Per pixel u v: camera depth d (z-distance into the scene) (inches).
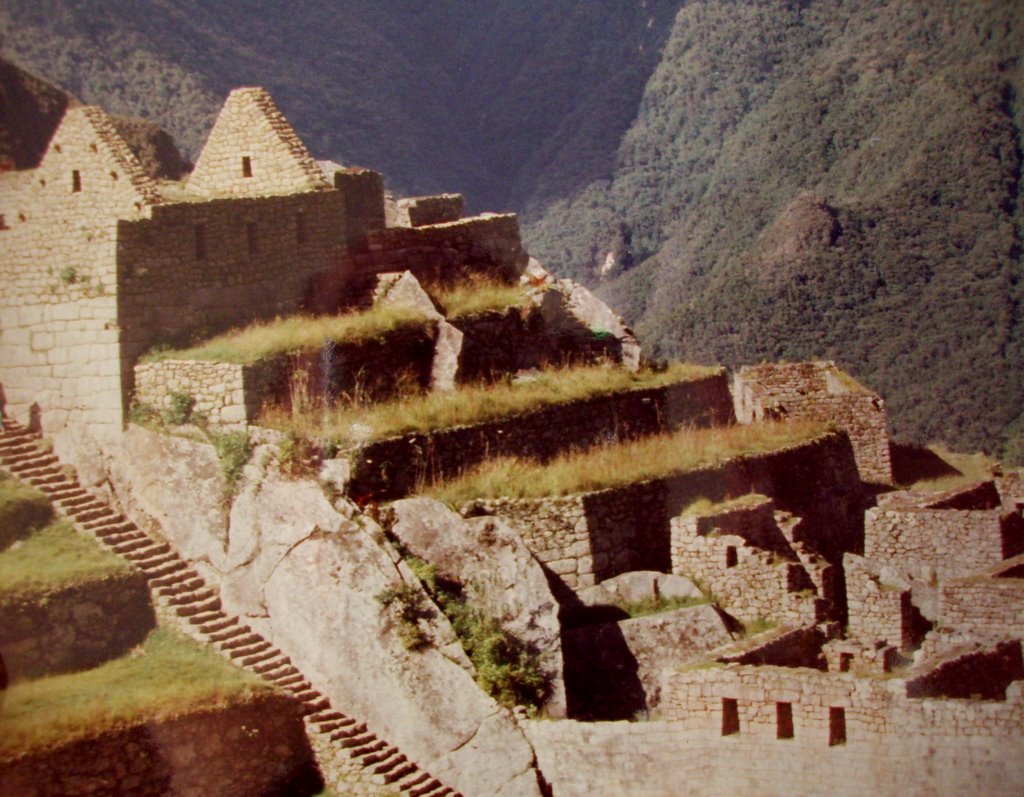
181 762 1513.3
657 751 1497.3
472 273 2143.2
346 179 2119.8
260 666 1635.1
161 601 1683.1
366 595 1625.2
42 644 1621.6
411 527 1678.2
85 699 1519.4
